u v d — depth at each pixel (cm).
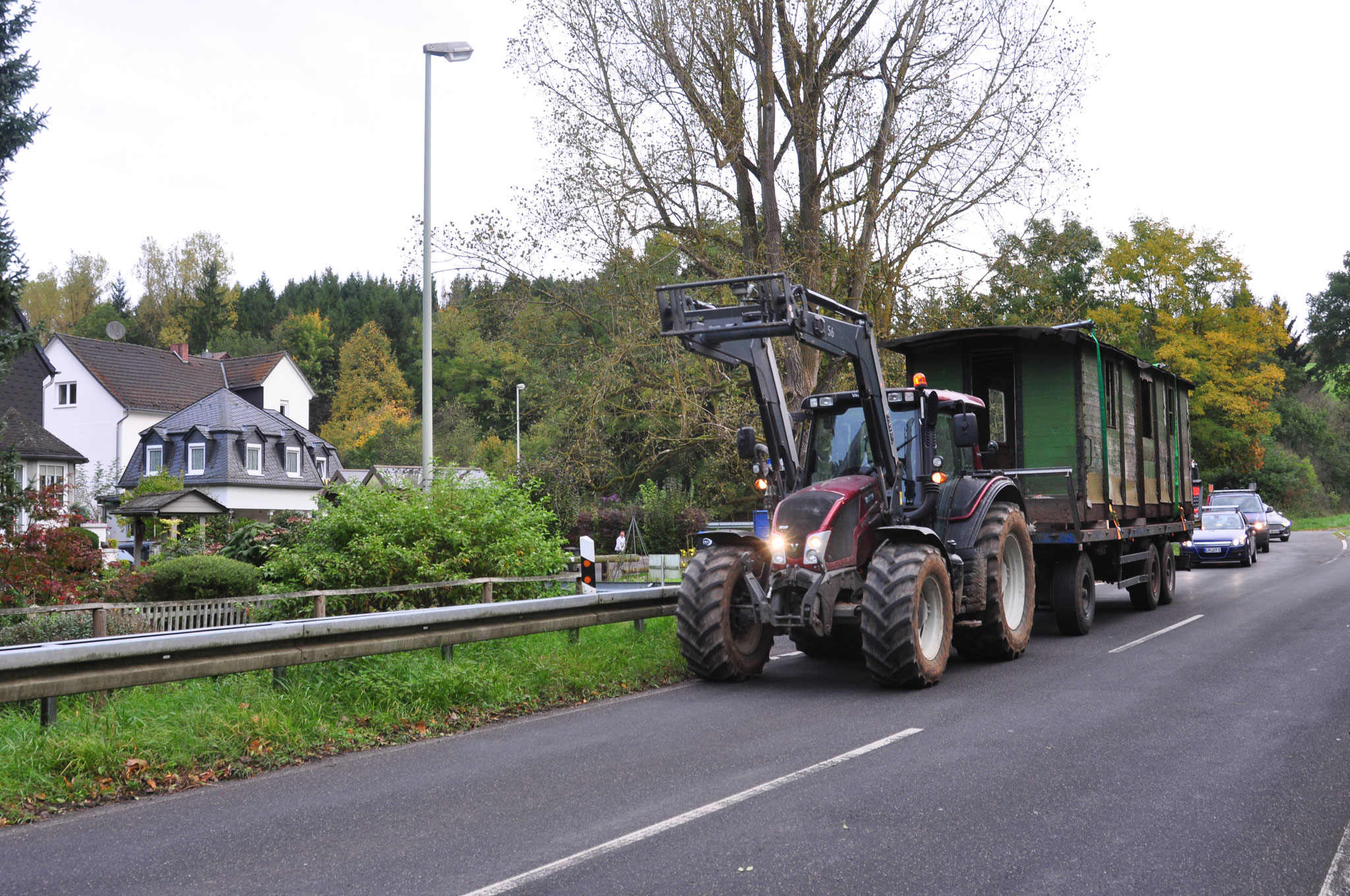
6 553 1109
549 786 603
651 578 2383
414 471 1559
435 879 447
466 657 975
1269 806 543
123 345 5641
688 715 822
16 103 1296
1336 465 6794
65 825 546
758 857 468
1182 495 1761
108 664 691
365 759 699
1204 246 4228
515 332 1875
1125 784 588
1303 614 1432
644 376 1861
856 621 960
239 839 512
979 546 1071
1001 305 1978
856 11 1833
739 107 1780
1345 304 8056
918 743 698
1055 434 1305
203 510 2292
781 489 1080
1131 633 1300
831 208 1855
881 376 1023
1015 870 450
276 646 800
